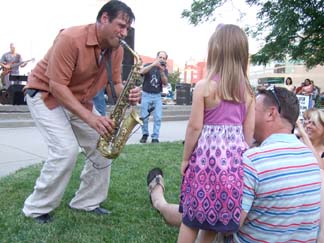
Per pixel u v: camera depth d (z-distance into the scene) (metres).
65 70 3.00
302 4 9.23
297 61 10.84
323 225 2.16
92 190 3.48
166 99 20.23
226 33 2.33
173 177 4.74
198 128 2.32
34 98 3.15
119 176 4.71
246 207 2.01
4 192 3.99
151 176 3.65
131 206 3.71
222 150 2.24
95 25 3.08
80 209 3.52
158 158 5.86
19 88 11.73
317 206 2.01
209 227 2.17
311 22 9.38
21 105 11.50
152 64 7.20
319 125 3.21
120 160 5.59
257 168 1.95
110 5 3.01
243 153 2.12
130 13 3.06
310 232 2.02
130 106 3.33
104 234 3.05
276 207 1.94
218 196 2.15
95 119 3.08
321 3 9.16
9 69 12.20
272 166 1.94
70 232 3.05
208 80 2.31
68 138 3.10
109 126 3.12
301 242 2.00
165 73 7.34
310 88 14.75
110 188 4.20
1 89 12.24
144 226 3.25
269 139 2.06
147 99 7.35
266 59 10.39
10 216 3.28
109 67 3.22
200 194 2.21
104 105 5.43
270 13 10.03
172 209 3.23
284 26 9.57
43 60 3.21
